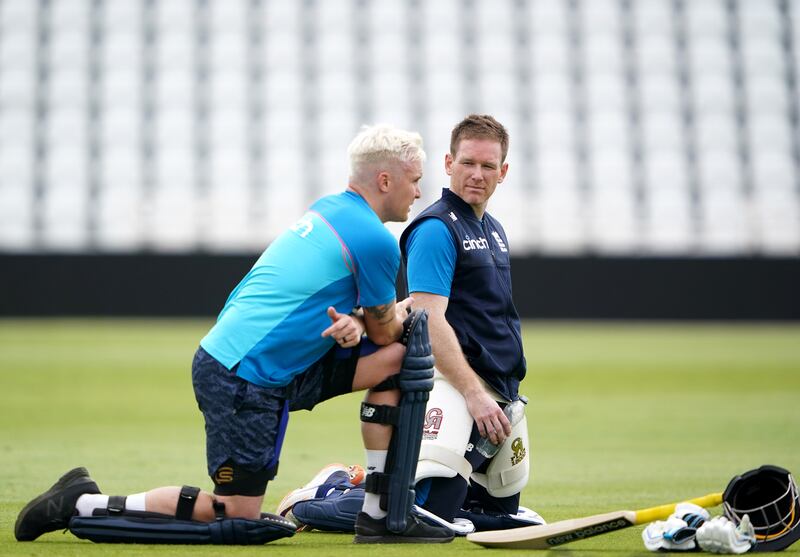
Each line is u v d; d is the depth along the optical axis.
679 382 47.69
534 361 58.22
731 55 128.38
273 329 13.80
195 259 88.00
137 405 37.91
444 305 15.60
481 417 15.27
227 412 13.72
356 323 13.77
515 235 104.19
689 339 75.62
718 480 21.70
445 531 14.62
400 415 14.25
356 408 39.22
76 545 13.73
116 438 28.88
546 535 13.49
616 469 23.55
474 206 16.28
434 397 15.53
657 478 22.06
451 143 16.42
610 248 104.81
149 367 53.09
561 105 125.06
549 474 22.80
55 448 26.55
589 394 42.81
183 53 127.25
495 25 130.62
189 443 27.88
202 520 13.93
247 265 88.12
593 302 88.94
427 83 126.50
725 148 121.94
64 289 87.31
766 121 124.25
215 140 121.19
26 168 117.19
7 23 127.56
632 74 127.38
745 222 102.62
